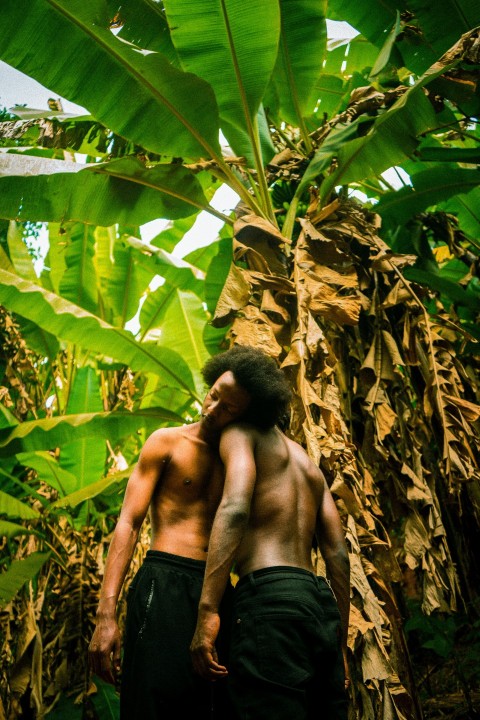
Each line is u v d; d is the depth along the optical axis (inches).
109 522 221.5
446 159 176.6
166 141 142.8
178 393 238.8
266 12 135.8
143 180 143.3
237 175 169.2
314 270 129.3
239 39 139.4
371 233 154.9
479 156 174.2
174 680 71.9
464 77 148.8
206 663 66.7
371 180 219.9
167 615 74.5
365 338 147.5
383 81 184.2
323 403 110.1
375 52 230.1
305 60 164.4
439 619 195.3
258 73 144.5
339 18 199.8
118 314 253.8
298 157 170.4
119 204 144.3
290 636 68.5
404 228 187.9
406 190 180.2
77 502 185.9
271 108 172.9
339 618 75.4
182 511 81.4
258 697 66.1
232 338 118.0
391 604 111.7
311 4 158.4
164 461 82.9
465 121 171.2
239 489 71.5
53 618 210.1
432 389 134.0
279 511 76.3
